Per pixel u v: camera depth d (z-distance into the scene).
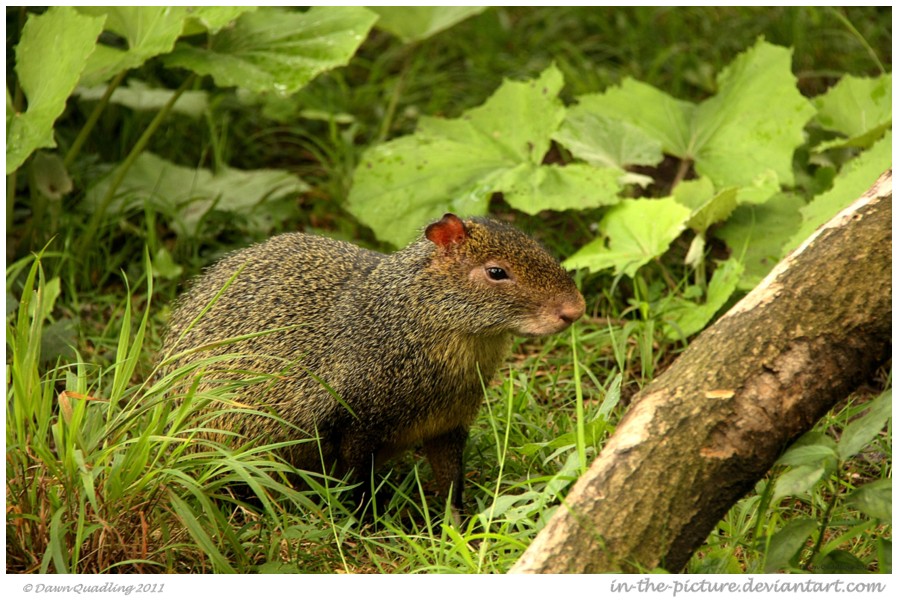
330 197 10.60
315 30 9.07
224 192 10.27
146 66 11.32
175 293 9.28
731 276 7.99
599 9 13.30
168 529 5.55
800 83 11.96
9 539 5.37
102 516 5.36
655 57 12.51
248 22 9.28
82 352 8.31
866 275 5.10
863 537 5.81
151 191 10.12
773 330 5.10
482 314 6.39
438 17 10.52
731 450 4.92
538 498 5.58
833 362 5.06
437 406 6.57
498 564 5.41
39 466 5.45
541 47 12.93
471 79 12.25
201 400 5.87
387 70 12.78
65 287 9.12
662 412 5.02
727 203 8.59
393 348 6.49
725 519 5.88
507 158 9.66
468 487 6.96
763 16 12.70
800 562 5.39
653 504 4.83
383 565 5.90
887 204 5.26
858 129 9.73
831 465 4.78
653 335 8.16
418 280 6.49
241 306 6.89
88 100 10.69
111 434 5.73
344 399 6.54
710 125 9.89
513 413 6.95
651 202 8.81
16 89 8.84
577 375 5.60
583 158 9.48
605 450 5.06
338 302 6.74
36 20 8.18
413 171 9.57
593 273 8.95
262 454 6.49
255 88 8.68
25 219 9.80
